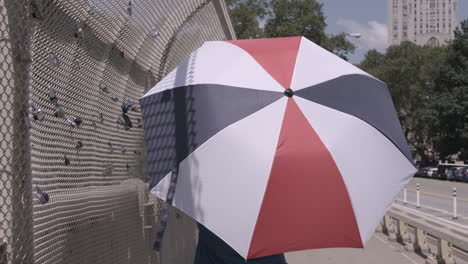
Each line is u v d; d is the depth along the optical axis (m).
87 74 3.36
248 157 3.10
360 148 3.30
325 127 3.25
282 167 3.05
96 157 3.52
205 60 3.68
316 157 3.10
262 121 3.19
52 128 2.82
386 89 3.89
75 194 3.12
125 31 4.01
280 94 3.30
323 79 3.47
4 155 2.39
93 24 3.40
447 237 8.00
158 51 5.02
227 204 3.08
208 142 3.20
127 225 4.18
